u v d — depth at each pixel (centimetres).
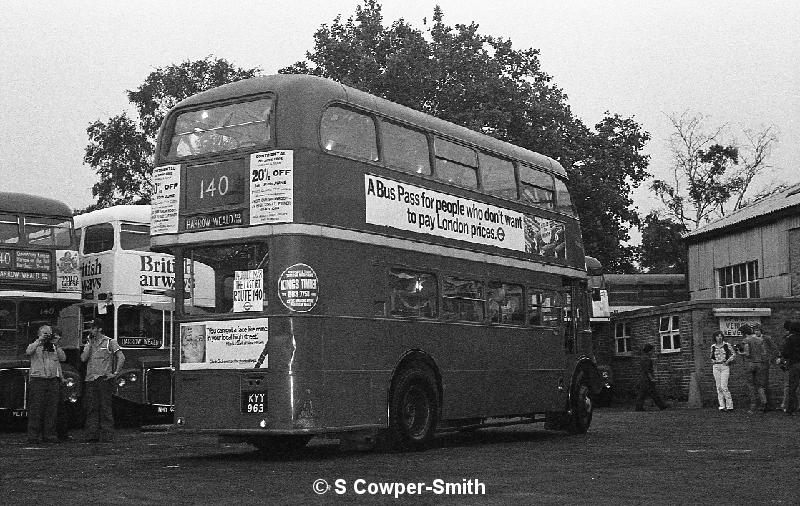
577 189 4484
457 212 1511
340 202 1274
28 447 1530
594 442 1561
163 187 1320
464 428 1498
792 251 3209
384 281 1341
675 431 1791
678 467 1131
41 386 1596
